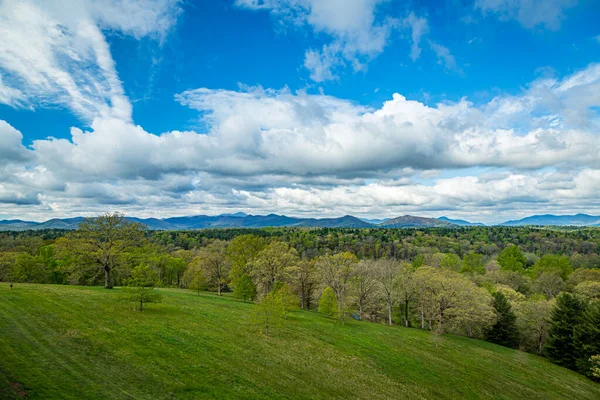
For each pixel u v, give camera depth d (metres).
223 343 33.22
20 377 19.20
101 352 25.25
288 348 36.41
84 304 38.66
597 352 50.72
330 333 46.94
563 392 42.34
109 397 19.05
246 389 24.20
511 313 65.38
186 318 40.28
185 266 101.69
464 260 127.00
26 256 68.75
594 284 72.25
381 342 46.81
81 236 55.47
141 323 34.44
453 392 34.59
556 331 57.31
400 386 32.81
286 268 69.81
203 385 23.27
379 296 69.19
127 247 57.47
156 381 22.36
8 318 29.39
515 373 45.69
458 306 59.19
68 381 19.97
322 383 28.91
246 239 80.12
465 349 52.41
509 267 116.94
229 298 67.50
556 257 120.56
